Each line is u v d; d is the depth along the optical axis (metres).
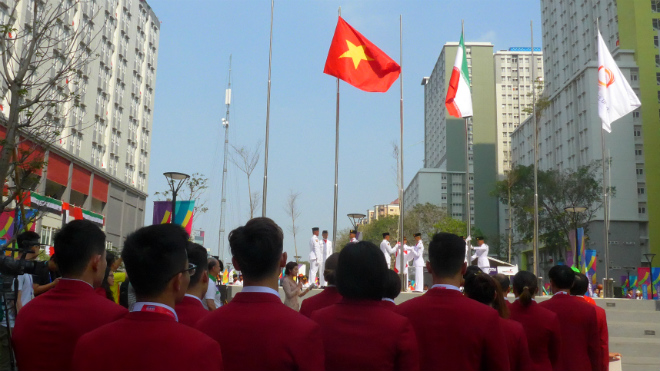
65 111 36.75
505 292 5.88
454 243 4.09
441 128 128.75
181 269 2.74
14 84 10.36
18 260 5.12
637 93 68.19
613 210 66.50
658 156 66.94
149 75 54.94
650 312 17.83
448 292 3.97
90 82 41.41
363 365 3.32
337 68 18.81
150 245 2.68
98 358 2.52
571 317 5.87
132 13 49.69
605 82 23.58
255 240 3.22
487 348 3.77
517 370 4.43
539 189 58.06
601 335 6.26
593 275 25.95
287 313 3.10
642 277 39.09
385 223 85.38
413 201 131.12
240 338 3.02
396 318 3.44
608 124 23.58
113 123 46.28
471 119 123.06
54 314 3.52
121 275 8.05
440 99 130.62
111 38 45.03
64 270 3.70
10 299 5.09
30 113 10.73
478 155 121.56
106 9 43.69
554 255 71.50
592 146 68.69
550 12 90.19
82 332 3.47
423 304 3.97
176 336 2.55
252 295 3.19
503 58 130.50
